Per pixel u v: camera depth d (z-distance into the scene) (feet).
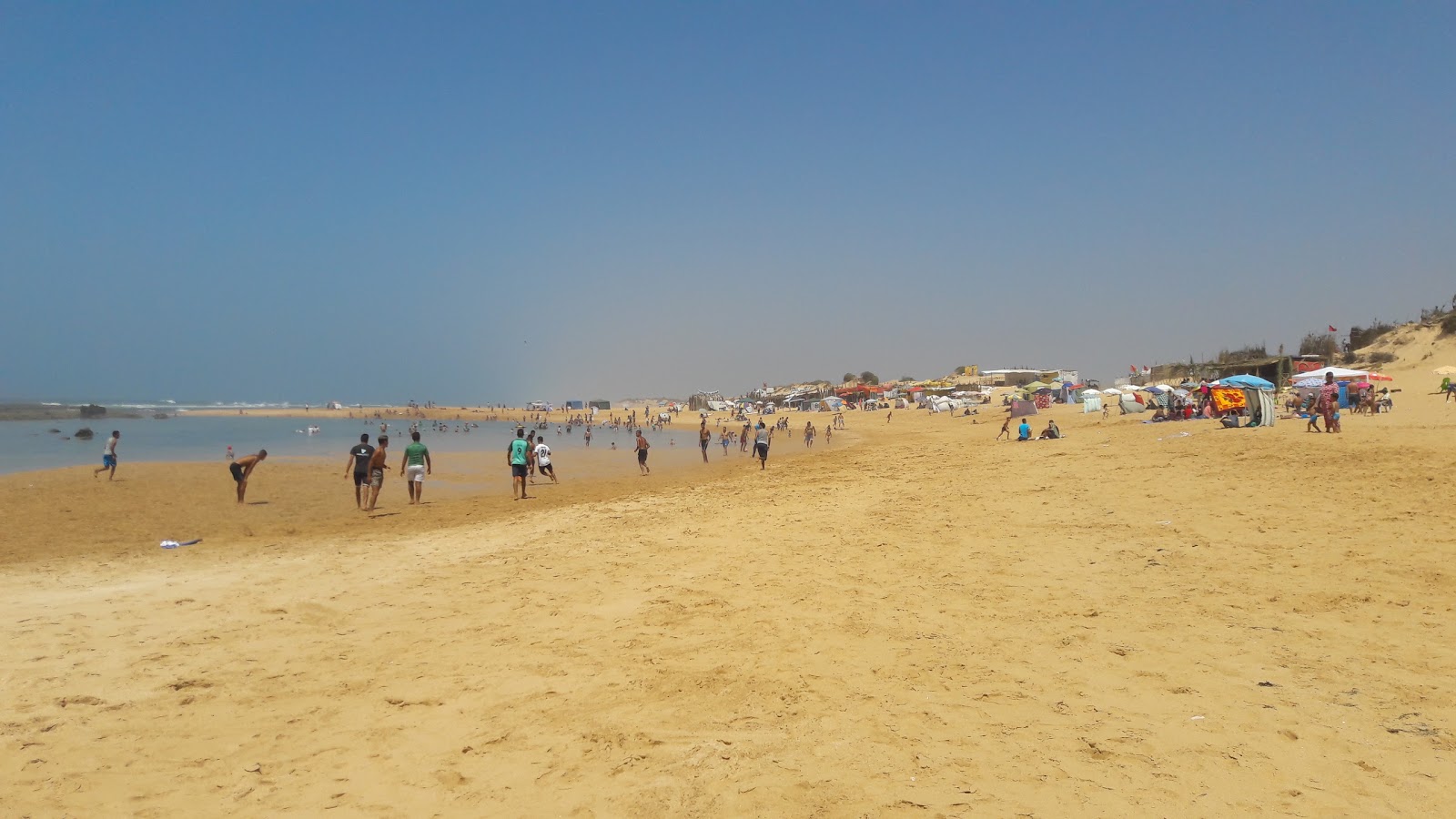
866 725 16.83
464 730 17.46
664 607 27.27
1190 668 19.11
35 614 27.66
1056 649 21.08
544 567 35.32
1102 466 59.47
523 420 386.11
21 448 138.82
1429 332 181.16
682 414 420.36
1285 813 12.70
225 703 19.15
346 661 22.33
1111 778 14.02
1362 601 23.43
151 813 14.02
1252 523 34.60
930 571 30.58
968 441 121.90
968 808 13.16
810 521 45.09
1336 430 68.90
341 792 14.74
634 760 15.72
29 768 15.70
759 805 13.62
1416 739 14.90
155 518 57.06
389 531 49.90
